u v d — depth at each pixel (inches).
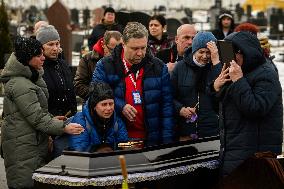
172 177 247.3
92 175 232.2
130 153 241.1
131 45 271.3
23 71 285.4
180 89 293.4
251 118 241.9
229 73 240.1
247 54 240.2
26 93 283.4
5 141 291.6
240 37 241.8
